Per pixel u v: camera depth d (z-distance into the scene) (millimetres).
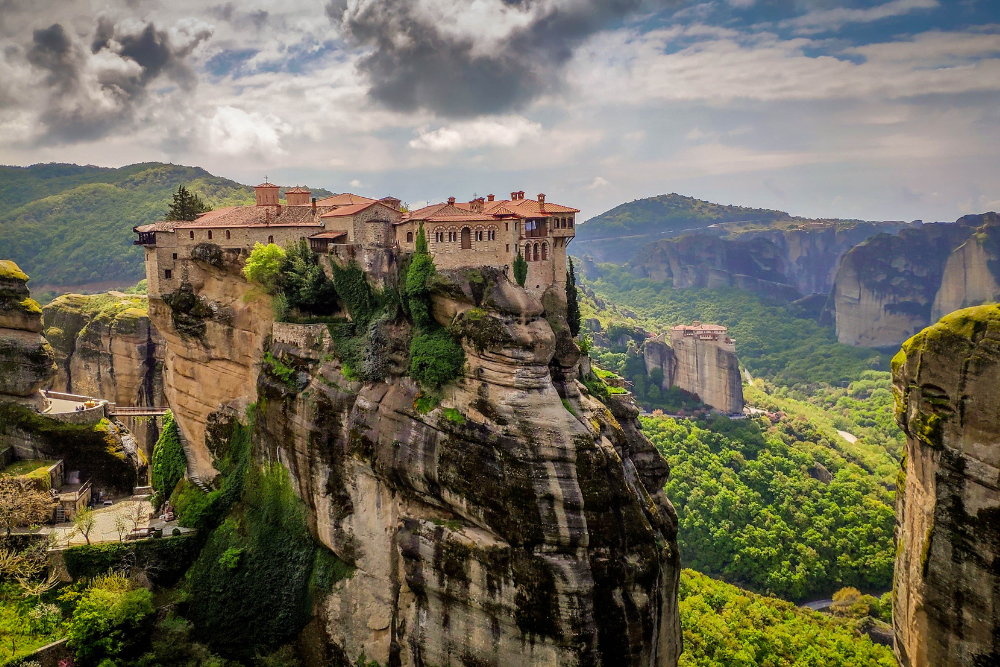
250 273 75188
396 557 64938
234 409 79312
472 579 58312
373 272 71312
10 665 57812
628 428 73688
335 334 70938
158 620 67125
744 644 88062
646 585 57562
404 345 68062
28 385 89938
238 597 68812
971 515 48281
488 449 58750
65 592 66438
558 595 54969
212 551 71938
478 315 62000
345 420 67188
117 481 86375
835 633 94625
